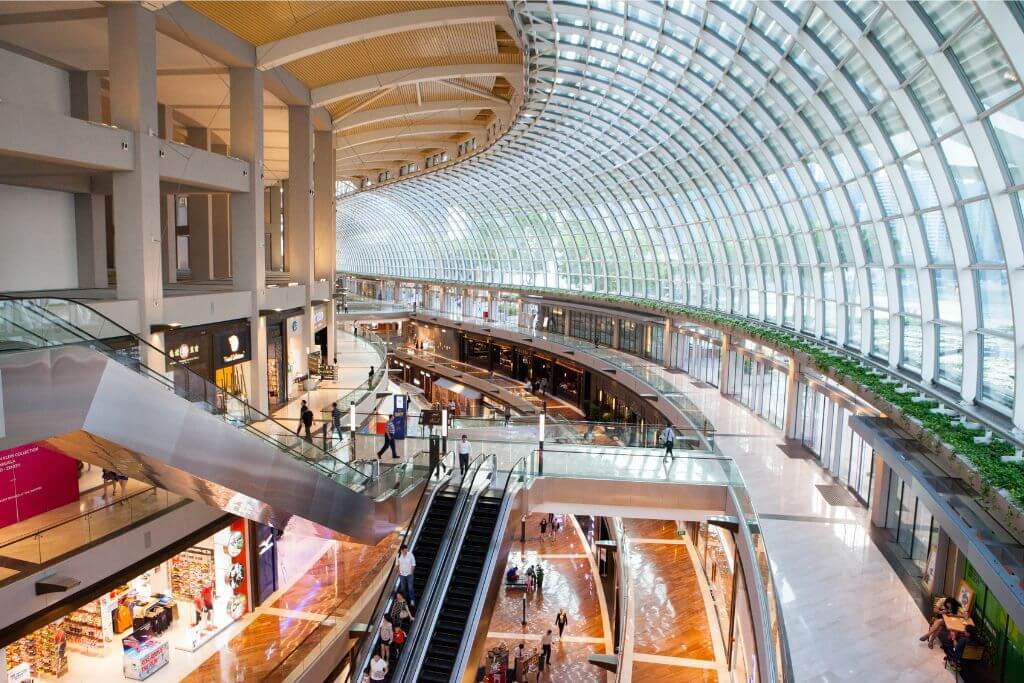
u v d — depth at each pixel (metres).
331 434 21.66
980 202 14.13
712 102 26.30
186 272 41.44
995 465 12.22
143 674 15.60
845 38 15.80
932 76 13.67
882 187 18.94
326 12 22.00
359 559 23.09
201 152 20.64
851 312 23.64
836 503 19.70
